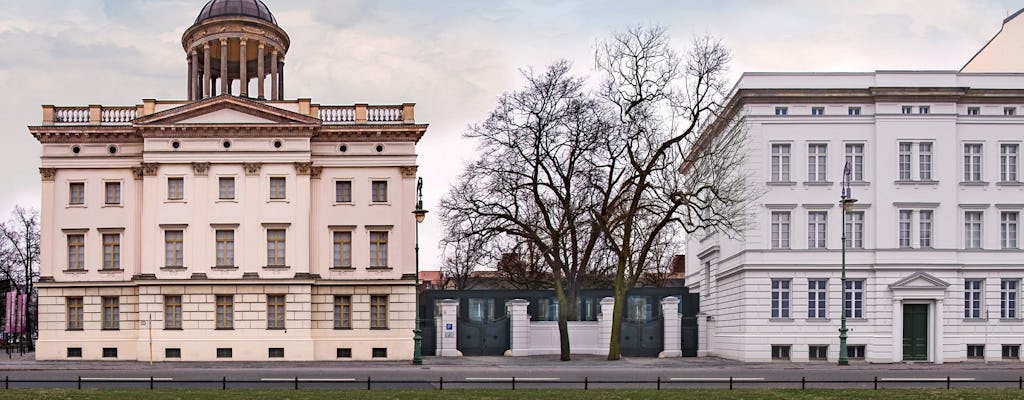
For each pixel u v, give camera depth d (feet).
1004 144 194.29
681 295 227.81
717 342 212.64
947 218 192.13
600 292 225.97
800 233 192.34
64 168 206.69
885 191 192.13
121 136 206.59
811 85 193.36
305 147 205.46
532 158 199.82
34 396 109.09
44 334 204.85
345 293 207.31
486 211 207.00
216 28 214.28
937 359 189.47
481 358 203.10
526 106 198.18
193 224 203.00
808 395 111.14
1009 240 194.59
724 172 196.13
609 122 193.77
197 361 198.70
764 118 193.16
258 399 105.81
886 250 191.11
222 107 203.41
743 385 127.65
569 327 216.33
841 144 193.06
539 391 115.14
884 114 192.54
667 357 209.15
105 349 204.23
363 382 125.59
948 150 192.34
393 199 209.05
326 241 207.51
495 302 224.94
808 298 192.24
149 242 202.39
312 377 140.15
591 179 201.46
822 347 191.62
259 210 204.03
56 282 204.85
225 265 202.90
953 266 191.21
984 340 191.52
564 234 206.80
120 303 205.36
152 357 197.16
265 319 202.39
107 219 206.39
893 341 190.49
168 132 202.80
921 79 192.65
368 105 211.00
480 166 203.62
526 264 283.79
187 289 202.18
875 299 191.42
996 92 192.75
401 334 207.82
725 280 209.46
